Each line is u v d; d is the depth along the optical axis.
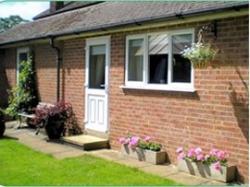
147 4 6.09
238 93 4.32
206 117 4.65
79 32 6.22
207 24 4.59
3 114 6.91
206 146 4.66
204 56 4.41
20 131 7.45
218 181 4.27
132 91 5.66
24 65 8.41
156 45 5.31
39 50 8.11
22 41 8.11
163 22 4.88
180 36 4.97
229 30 4.39
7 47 9.38
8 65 9.62
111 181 4.24
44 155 5.44
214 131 4.57
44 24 8.97
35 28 9.01
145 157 5.12
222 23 4.45
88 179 4.32
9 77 9.57
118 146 5.90
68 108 6.87
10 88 9.52
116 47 5.95
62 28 7.16
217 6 4.16
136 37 5.57
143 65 5.46
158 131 5.25
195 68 4.74
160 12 5.03
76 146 5.97
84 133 6.66
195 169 4.47
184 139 4.91
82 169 4.71
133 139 5.29
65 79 7.15
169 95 5.09
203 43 4.61
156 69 5.32
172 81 5.08
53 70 7.55
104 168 4.75
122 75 5.84
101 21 6.16
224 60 4.45
